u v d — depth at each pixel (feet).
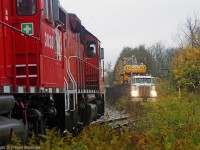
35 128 34.53
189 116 45.19
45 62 36.04
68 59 50.37
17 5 34.22
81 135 31.76
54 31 40.52
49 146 25.08
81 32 65.10
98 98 75.61
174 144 30.14
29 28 34.14
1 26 29.84
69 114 46.21
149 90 115.03
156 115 48.83
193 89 99.91
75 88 50.83
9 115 28.99
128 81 131.64
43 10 35.50
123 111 105.70
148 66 260.21
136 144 30.25
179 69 103.19
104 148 26.73
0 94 26.99
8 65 30.68
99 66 75.10
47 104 39.45
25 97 32.81
